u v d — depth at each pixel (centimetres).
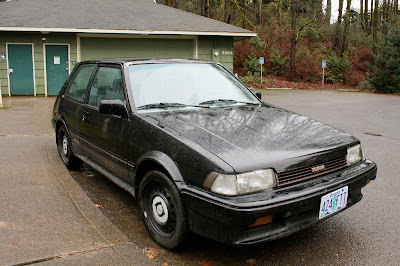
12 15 1471
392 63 2144
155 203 296
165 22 1636
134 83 353
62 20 1477
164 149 281
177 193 262
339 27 3203
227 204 231
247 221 229
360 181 289
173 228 280
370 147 650
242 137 280
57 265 250
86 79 445
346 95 1861
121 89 354
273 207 234
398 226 334
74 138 453
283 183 254
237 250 291
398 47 2214
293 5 2648
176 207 265
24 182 418
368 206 380
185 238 267
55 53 1513
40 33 1480
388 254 284
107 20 1552
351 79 2728
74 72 496
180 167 265
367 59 3109
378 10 3369
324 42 3334
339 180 271
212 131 288
